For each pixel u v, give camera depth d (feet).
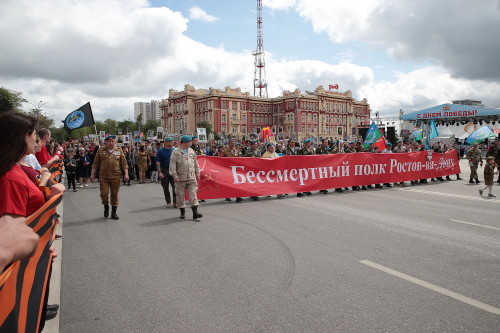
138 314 11.11
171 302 11.93
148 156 55.62
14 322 5.06
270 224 23.43
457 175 54.60
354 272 14.64
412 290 12.88
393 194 38.09
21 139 7.23
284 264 15.60
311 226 22.80
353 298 12.16
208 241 19.33
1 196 7.15
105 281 13.80
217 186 32.40
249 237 20.11
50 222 7.88
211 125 294.66
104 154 25.39
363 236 20.33
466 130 127.65
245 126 306.14
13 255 4.43
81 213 28.09
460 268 15.24
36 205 7.83
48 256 7.94
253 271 14.74
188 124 320.09
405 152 49.42
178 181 24.88
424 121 125.39
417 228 22.33
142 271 14.85
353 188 41.83
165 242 19.22
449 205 30.94
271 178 34.91
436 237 20.21
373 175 42.52
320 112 315.78
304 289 12.90
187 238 19.99
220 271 14.76
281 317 10.82
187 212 28.25
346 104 341.41
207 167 32.22
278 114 317.22
